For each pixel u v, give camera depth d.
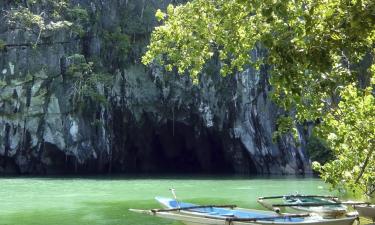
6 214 17.17
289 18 7.92
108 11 46.59
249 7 7.84
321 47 7.22
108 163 46.34
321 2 7.46
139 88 45.62
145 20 46.66
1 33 43.12
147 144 49.53
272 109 44.41
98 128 44.19
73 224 14.96
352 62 9.31
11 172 44.56
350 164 12.78
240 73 44.34
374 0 6.75
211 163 51.22
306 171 44.25
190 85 45.19
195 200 21.95
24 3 44.91
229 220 11.39
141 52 46.12
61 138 42.75
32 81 42.62
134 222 15.07
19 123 42.44
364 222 13.78
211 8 11.26
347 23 7.13
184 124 47.72
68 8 45.03
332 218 11.77
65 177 38.47
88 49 45.50
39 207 19.09
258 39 9.86
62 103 42.94
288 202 15.19
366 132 10.98
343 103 10.91
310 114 10.70
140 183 32.03
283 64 7.34
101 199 22.06
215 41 11.45
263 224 11.09
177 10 11.80
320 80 8.86
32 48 42.97
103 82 44.00
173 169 52.31
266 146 44.53
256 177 39.25
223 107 45.12
